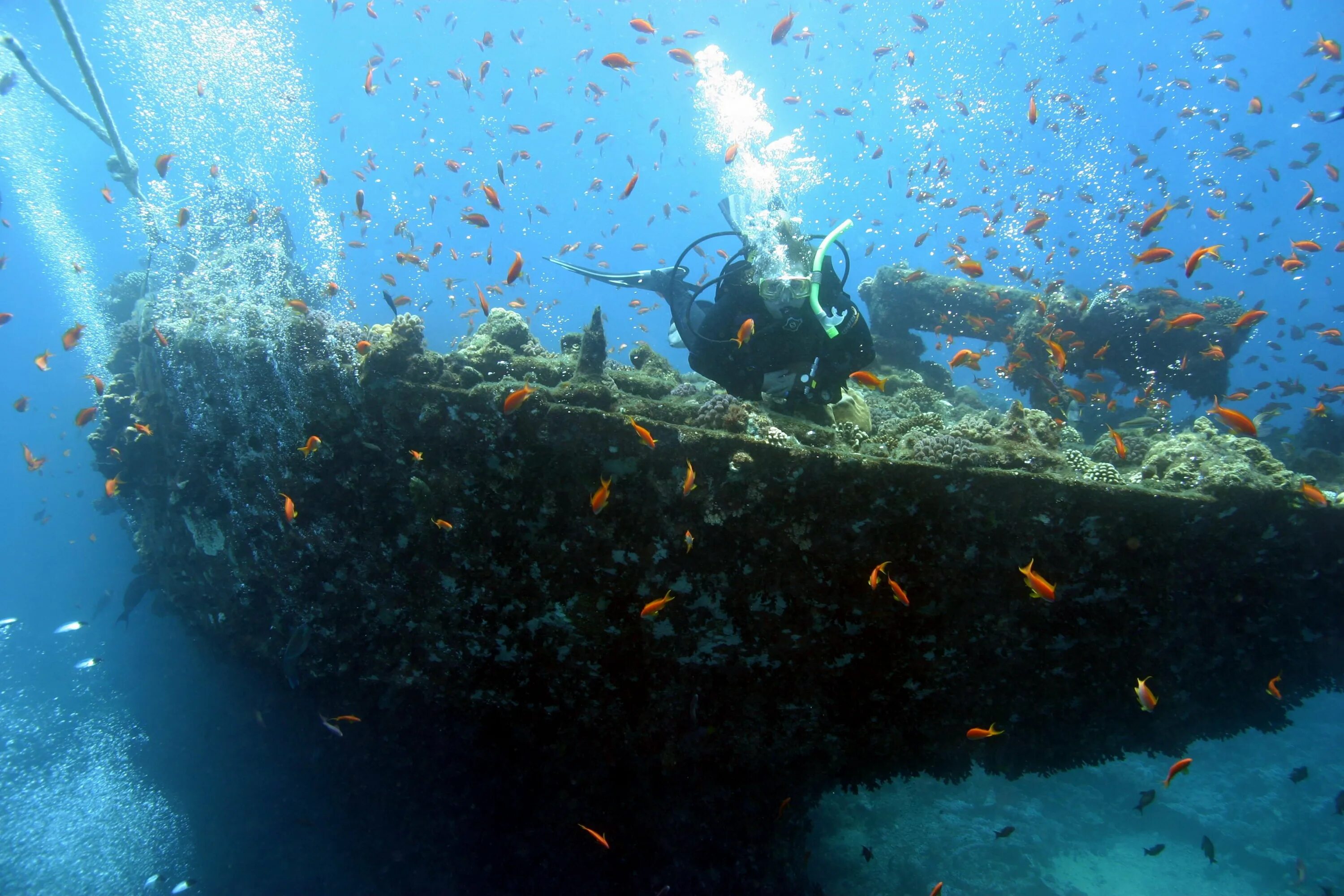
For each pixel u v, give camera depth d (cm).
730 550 301
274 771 510
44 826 534
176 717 622
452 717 399
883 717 342
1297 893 795
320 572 375
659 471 290
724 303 364
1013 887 704
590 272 520
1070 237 984
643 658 336
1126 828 886
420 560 346
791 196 423
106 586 1022
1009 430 308
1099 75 1130
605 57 548
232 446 363
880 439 331
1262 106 792
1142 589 298
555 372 343
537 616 337
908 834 747
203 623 485
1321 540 290
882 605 305
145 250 930
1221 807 942
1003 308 731
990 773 357
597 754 383
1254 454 312
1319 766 1011
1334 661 327
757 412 312
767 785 395
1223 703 340
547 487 308
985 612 306
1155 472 317
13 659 820
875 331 813
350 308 616
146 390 457
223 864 501
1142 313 621
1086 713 337
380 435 322
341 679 410
